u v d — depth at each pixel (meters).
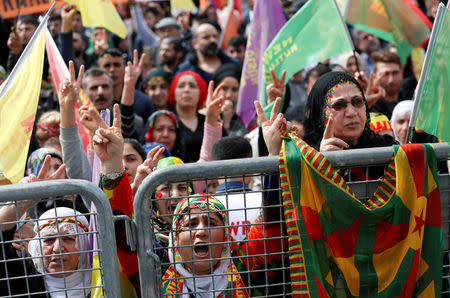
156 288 2.41
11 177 2.57
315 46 4.38
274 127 2.62
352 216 2.44
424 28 5.56
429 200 2.53
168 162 3.79
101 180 2.56
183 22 10.20
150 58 8.87
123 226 2.58
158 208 3.33
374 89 4.72
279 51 4.46
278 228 2.58
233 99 6.29
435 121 2.65
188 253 2.59
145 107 6.33
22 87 2.71
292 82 6.57
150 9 10.18
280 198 2.50
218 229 2.61
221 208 2.65
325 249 2.45
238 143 4.09
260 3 5.02
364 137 3.07
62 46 5.84
